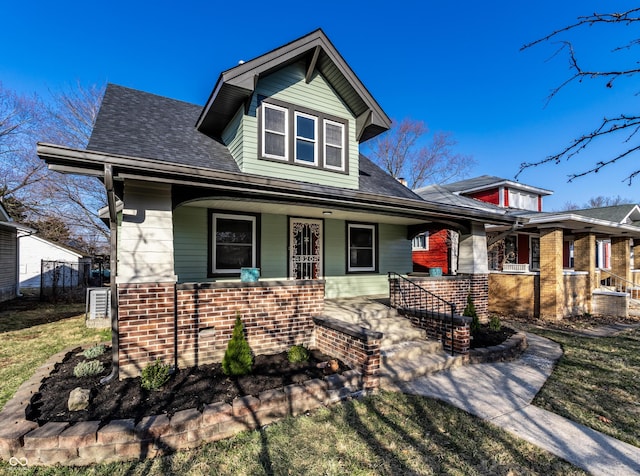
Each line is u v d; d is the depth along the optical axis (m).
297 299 5.55
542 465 2.89
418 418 3.72
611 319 10.17
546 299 9.98
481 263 8.55
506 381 4.82
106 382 4.07
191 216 6.84
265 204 6.41
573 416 3.78
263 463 2.92
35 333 7.42
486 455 3.04
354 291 9.14
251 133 6.48
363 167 10.17
